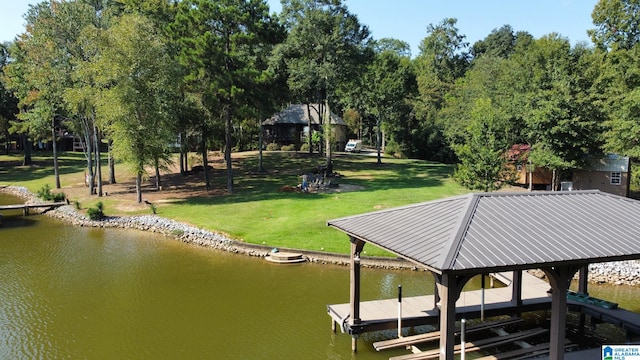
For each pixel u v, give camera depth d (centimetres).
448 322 871
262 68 3659
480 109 2752
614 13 3641
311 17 3494
